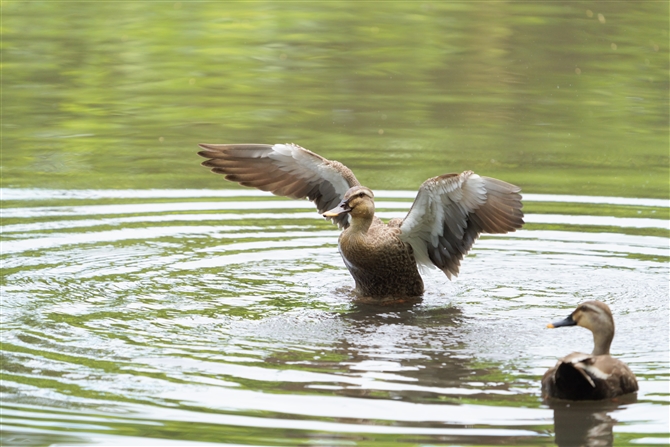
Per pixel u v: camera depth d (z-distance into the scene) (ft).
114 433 27.76
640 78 82.84
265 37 95.81
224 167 45.65
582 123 71.87
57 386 30.94
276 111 73.67
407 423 28.60
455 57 88.99
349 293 42.47
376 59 88.38
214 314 38.63
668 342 35.53
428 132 69.21
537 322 38.34
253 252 47.16
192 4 108.47
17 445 27.02
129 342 35.01
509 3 105.40
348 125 70.33
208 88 80.12
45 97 77.10
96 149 65.00
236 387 31.09
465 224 43.34
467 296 41.98
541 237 49.55
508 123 71.72
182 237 48.93
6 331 35.83
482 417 29.09
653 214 52.90
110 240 47.91
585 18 98.99
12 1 106.83
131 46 92.27
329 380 31.78
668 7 103.40
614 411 29.68
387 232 42.47
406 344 35.53
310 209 55.01
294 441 27.48
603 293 41.73
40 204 53.57
